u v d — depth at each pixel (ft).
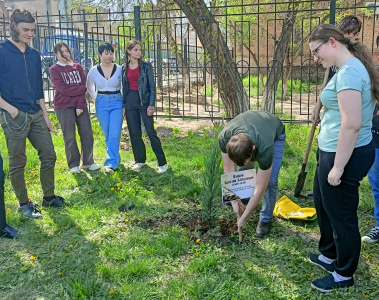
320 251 11.70
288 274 11.35
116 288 10.77
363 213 15.07
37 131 14.97
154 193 17.25
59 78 18.94
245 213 11.81
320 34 9.36
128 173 19.54
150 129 19.42
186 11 28.09
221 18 36.65
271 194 13.21
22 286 11.01
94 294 10.53
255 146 10.63
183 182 18.47
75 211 15.08
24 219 14.75
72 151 19.57
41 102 14.99
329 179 9.45
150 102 19.21
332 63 9.47
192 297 10.37
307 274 11.32
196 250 12.28
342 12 34.68
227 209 15.24
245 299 10.19
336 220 10.04
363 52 9.30
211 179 13.57
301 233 13.66
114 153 19.94
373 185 12.84
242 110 28.91
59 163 21.08
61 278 11.27
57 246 12.92
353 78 8.86
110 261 12.07
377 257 12.09
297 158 21.65
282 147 12.98
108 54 19.34
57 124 29.48
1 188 13.20
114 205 15.71
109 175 18.85
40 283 11.09
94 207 15.74
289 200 15.52
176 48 33.19
